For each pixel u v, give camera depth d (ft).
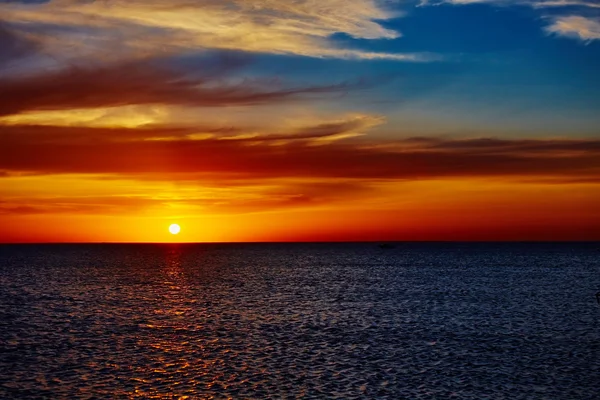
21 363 147.33
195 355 157.28
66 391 123.95
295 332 192.34
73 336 184.34
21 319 220.23
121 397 120.06
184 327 202.49
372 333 190.08
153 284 372.99
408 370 141.18
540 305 263.49
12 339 178.40
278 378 133.90
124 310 247.29
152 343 173.37
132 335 186.50
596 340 177.68
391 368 143.13
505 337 182.80
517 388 126.21
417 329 197.88
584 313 237.04
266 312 241.14
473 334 188.14
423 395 121.39
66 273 473.26
